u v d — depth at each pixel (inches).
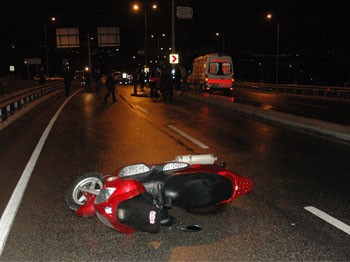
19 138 464.1
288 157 361.1
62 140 450.0
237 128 547.5
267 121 627.5
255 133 502.9
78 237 189.5
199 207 203.9
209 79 1314.0
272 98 1237.7
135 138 463.8
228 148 403.2
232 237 188.5
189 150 391.9
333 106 953.5
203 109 823.1
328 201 240.4
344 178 291.6
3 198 246.1
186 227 197.5
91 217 214.2
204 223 205.3
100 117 677.9
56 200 241.1
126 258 168.7
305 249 176.2
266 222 207.0
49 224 204.8
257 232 194.2
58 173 303.4
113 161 343.3
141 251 175.0
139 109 817.5
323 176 297.0
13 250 176.9
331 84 2268.7
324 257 169.0
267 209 226.1
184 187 198.4
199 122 613.3
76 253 173.6
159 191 187.3
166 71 1093.8
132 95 1254.3
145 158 355.3
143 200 174.1
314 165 331.0
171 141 443.5
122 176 197.8
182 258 168.2
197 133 502.0
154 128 547.5
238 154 374.0
